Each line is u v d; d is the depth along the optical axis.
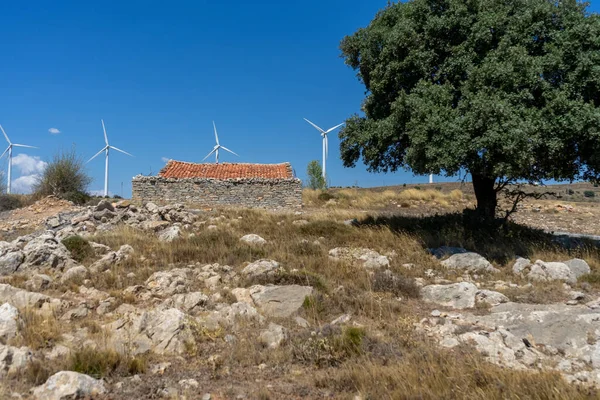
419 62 17.83
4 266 11.97
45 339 7.68
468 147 14.91
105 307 9.72
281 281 11.52
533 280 13.11
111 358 6.89
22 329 7.85
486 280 13.30
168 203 30.53
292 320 9.51
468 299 11.12
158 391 6.16
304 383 6.70
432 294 11.73
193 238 16.09
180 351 7.65
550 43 16.69
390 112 19.38
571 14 16.98
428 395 5.84
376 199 36.47
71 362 6.72
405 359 7.32
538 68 15.66
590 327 8.38
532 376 6.30
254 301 10.38
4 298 9.21
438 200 36.31
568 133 15.20
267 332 8.35
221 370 7.11
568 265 13.95
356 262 14.27
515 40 17.11
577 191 64.56
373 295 11.42
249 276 12.06
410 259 15.20
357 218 22.98
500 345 7.93
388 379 6.46
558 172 17.95
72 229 17.72
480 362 7.03
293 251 15.13
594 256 15.48
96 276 11.68
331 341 7.89
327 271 13.06
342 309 10.41
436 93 16.66
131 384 6.42
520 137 14.18
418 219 20.81
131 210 20.97
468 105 15.69
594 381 6.37
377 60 19.61
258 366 7.34
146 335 8.06
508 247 16.09
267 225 19.33
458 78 17.56
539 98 16.19
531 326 8.83
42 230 20.09
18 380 6.26
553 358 7.69
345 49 20.92
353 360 7.38
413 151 16.14
